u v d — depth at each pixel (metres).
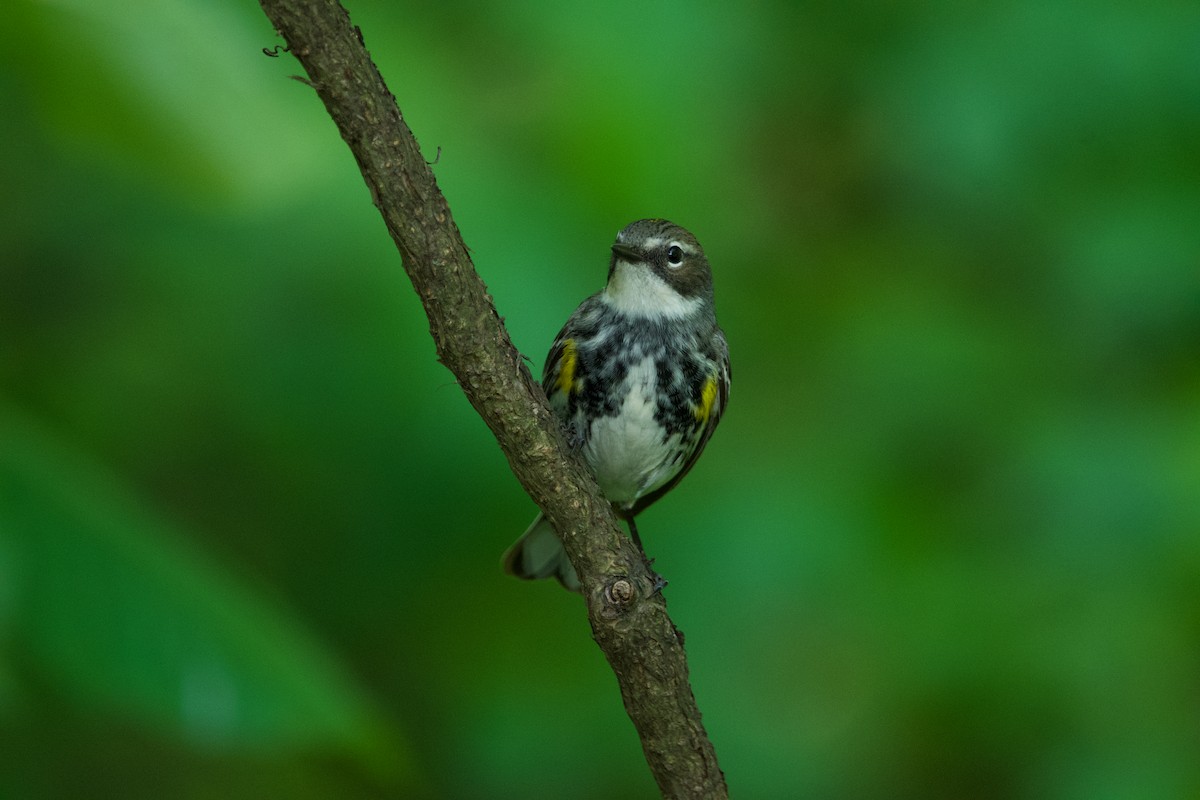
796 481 10.44
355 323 9.32
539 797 11.12
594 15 8.99
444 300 5.82
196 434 10.71
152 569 6.09
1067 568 10.56
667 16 9.11
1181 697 10.70
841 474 10.55
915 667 10.73
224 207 6.78
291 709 6.03
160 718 6.11
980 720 11.12
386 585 10.95
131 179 7.23
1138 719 10.67
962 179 10.60
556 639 11.38
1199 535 10.08
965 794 11.69
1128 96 10.29
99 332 10.66
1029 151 10.52
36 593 5.92
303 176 7.73
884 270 11.79
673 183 9.01
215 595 6.20
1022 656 10.62
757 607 10.36
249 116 6.59
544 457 6.21
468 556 10.43
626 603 6.36
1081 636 10.49
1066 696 10.70
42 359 10.62
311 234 9.27
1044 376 11.07
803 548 10.14
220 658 6.04
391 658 11.61
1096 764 10.54
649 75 8.94
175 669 5.98
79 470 6.37
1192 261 10.47
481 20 9.15
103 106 6.48
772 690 11.23
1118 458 10.41
